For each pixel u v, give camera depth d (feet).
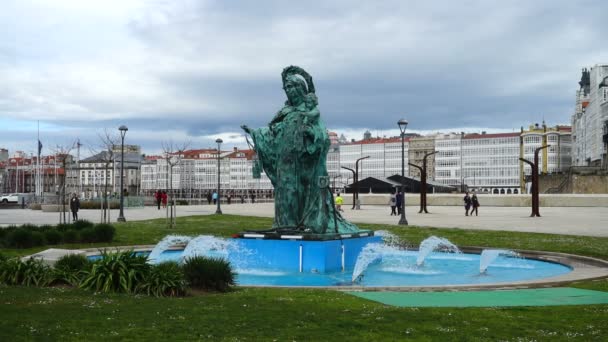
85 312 35.14
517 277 61.21
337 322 33.94
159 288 42.37
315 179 71.92
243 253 68.59
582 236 93.76
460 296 45.19
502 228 113.39
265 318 34.71
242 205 265.75
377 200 266.77
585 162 472.44
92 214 180.55
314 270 64.64
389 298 44.14
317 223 69.77
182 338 29.60
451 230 107.55
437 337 30.66
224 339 29.50
